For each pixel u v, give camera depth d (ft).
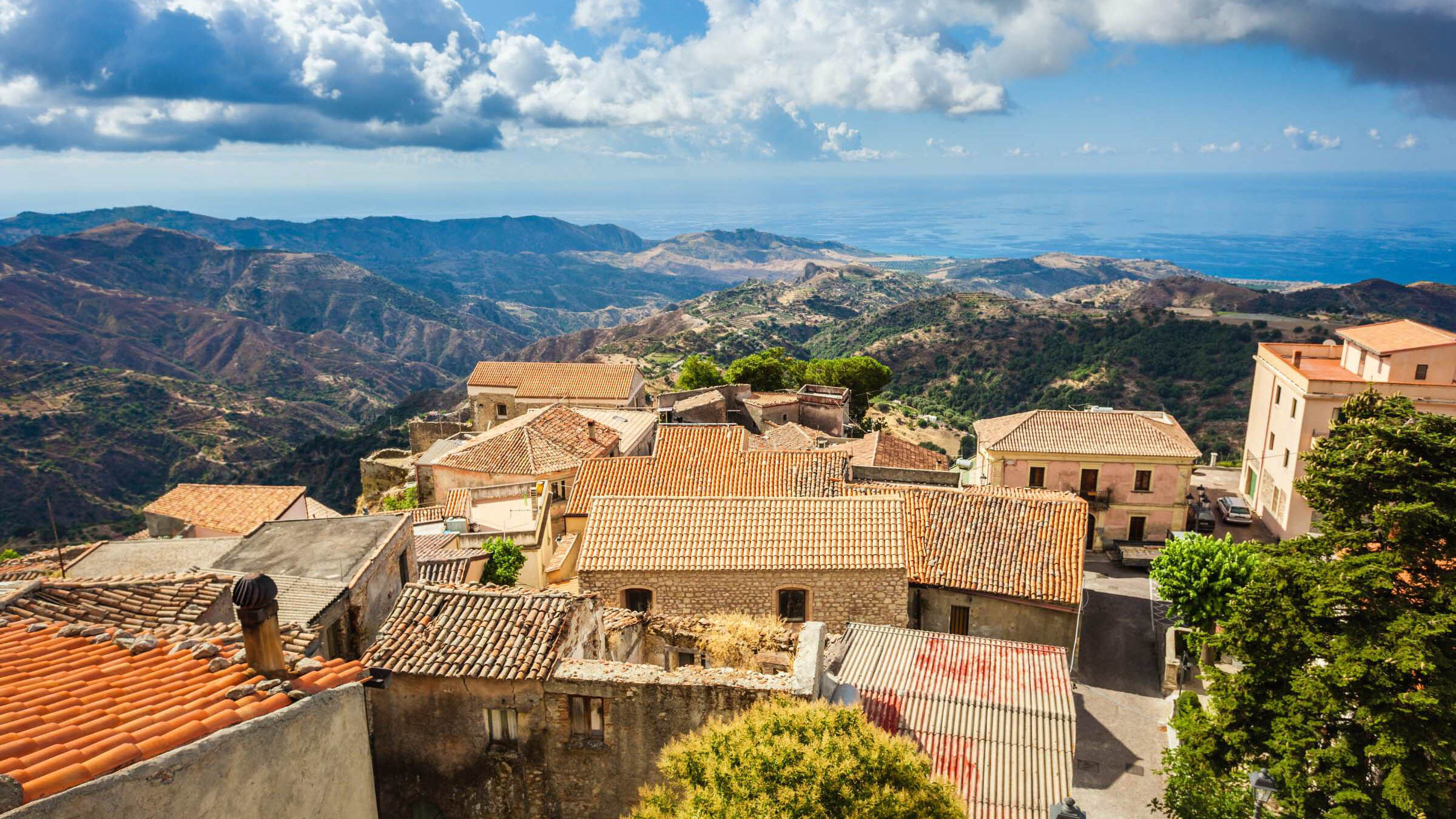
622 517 92.79
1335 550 68.28
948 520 109.19
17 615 43.73
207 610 49.21
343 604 67.77
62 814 23.95
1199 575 100.73
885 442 182.80
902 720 62.85
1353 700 60.85
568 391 248.73
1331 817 56.80
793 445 201.46
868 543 87.35
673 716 53.11
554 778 54.95
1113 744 88.63
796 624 86.43
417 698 55.31
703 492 122.83
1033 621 99.04
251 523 124.57
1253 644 66.23
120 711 31.35
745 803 37.81
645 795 45.88
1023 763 59.41
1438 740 56.65
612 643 67.51
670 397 247.09
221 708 32.40
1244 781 63.57
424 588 60.95
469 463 161.68
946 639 75.61
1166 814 70.85
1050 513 107.86
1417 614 60.34
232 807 29.68
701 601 86.58
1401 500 64.54
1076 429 166.09
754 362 293.84
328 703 34.88
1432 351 154.10
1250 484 188.44
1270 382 180.04
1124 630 118.93
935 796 40.34
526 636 56.39
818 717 42.57
